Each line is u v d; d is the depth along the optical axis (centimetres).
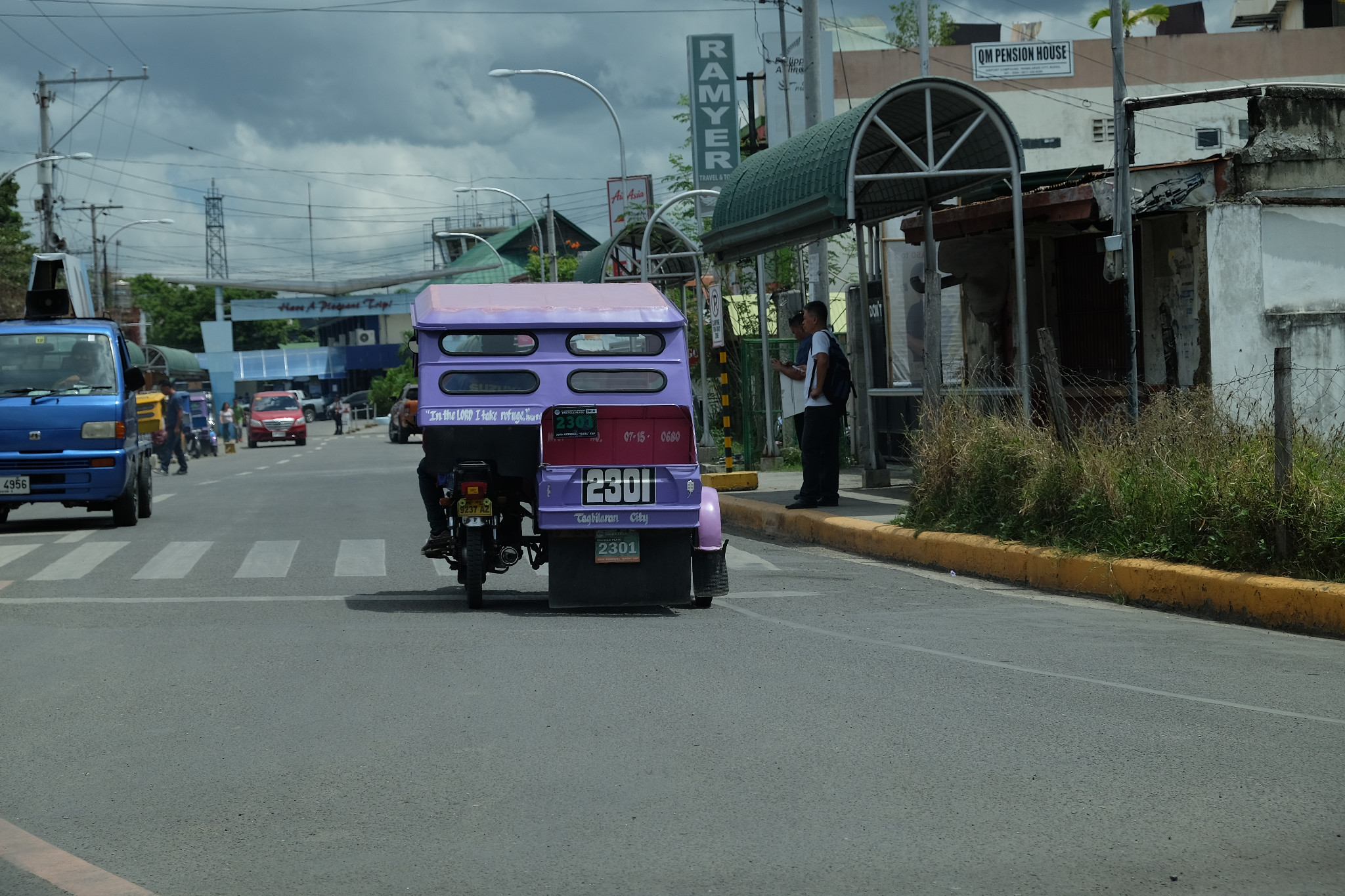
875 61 4622
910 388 1634
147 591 1074
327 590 1084
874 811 487
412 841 460
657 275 2386
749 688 687
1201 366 1472
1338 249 1485
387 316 10206
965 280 1827
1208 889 411
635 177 3419
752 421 2219
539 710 641
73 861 444
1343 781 521
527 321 995
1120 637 841
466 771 540
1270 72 4691
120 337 1722
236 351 12175
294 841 461
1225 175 1462
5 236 5094
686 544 961
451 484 1002
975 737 589
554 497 939
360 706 653
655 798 504
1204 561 959
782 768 541
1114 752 565
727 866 433
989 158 1480
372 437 6247
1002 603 988
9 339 1653
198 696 679
